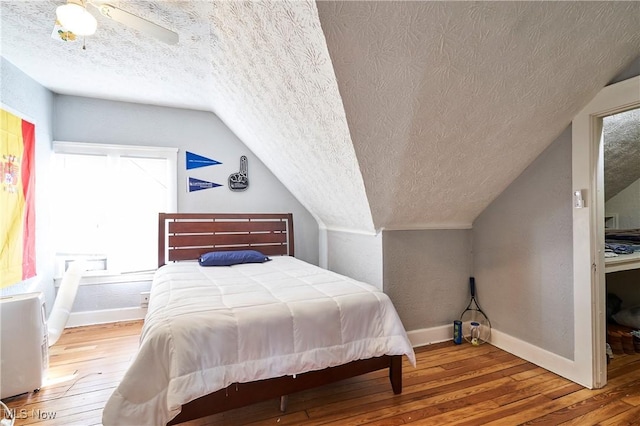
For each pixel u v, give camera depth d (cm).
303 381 171
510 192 257
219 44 212
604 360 203
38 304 200
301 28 137
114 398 129
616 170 298
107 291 330
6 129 239
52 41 220
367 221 272
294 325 169
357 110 167
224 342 150
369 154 197
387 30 134
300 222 411
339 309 183
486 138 206
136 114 341
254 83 222
